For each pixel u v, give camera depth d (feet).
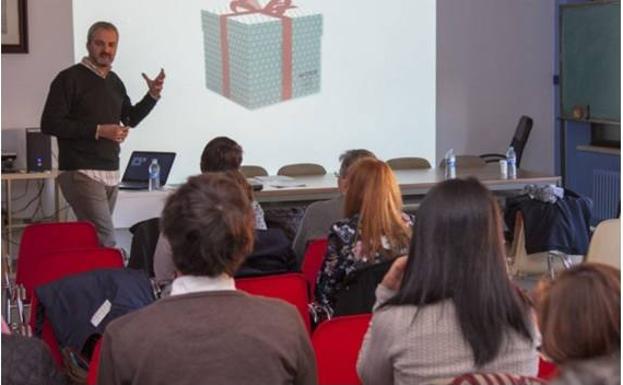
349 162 13.71
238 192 6.12
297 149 25.75
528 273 18.07
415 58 26.63
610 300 4.33
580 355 4.37
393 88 26.50
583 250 17.60
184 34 24.31
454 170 22.06
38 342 6.23
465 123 28.04
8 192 22.09
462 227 6.42
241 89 24.99
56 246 14.05
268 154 25.46
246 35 24.89
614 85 25.57
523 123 27.20
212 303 5.96
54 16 23.21
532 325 6.48
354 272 10.31
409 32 26.50
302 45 25.45
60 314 9.57
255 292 10.26
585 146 27.89
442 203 6.46
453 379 5.91
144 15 23.91
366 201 10.59
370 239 10.53
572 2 28.19
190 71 24.47
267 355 5.90
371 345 6.77
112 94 18.11
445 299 6.45
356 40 26.00
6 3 22.72
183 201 5.99
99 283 9.77
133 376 5.82
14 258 22.66
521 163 28.73
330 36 25.75
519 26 28.32
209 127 24.80
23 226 22.45
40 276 11.80
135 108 19.67
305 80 25.61
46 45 23.20
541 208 17.48
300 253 14.19
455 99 27.86
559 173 28.76
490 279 6.40
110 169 18.13
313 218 14.19
